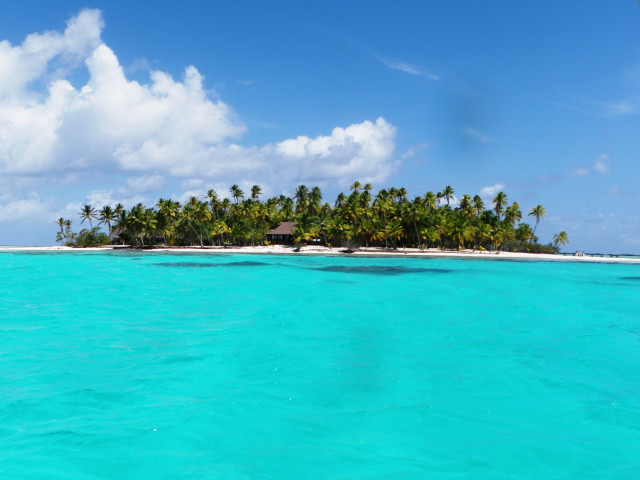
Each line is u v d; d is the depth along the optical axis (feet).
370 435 24.80
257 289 97.35
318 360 39.88
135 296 84.38
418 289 100.32
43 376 34.45
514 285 112.88
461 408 29.01
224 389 32.07
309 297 83.97
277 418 26.94
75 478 19.84
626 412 28.60
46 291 91.61
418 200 324.60
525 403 30.12
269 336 48.96
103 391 31.27
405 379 34.94
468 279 128.16
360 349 44.19
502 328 55.93
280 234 363.15
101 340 46.98
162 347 43.80
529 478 20.48
